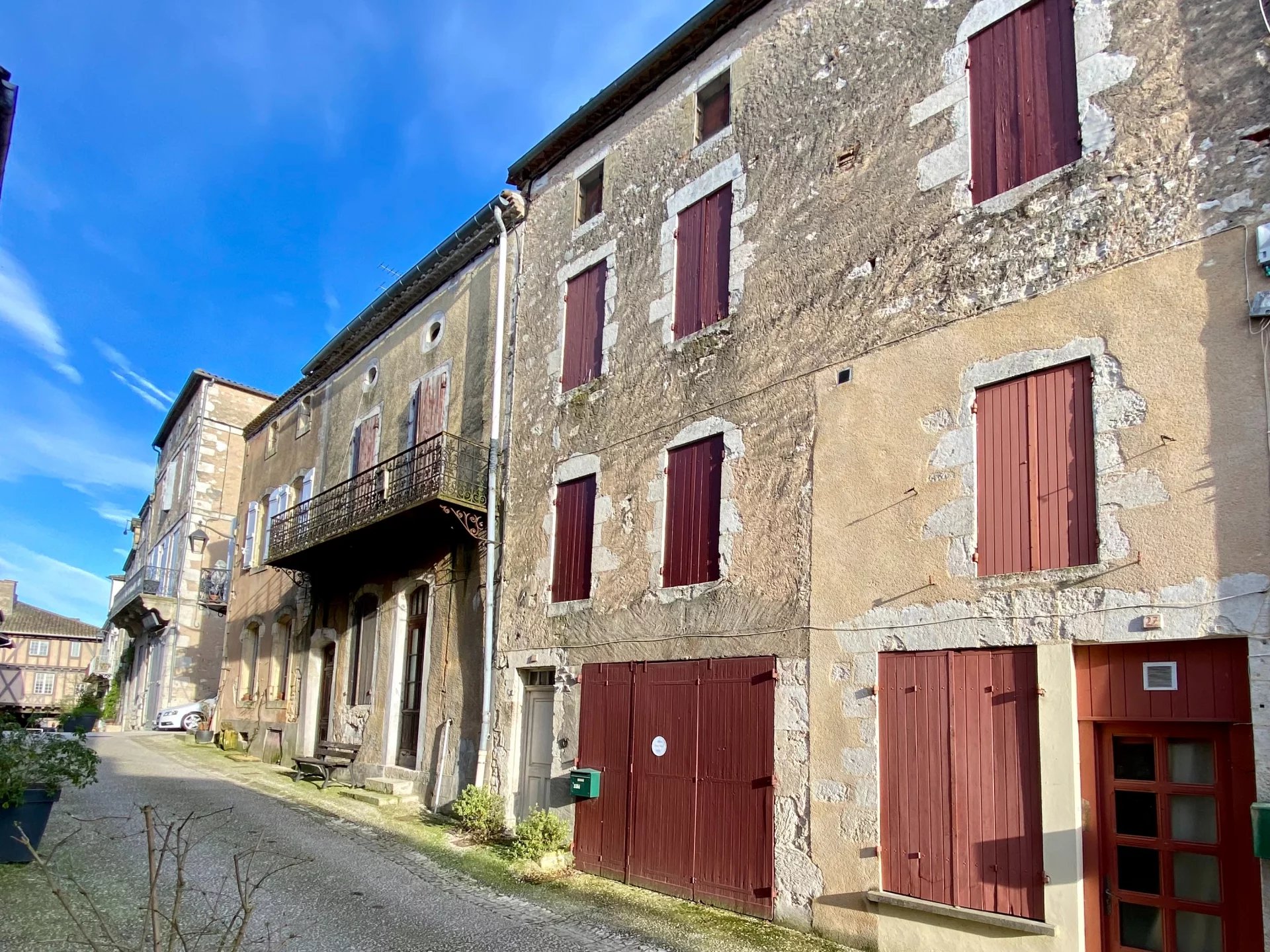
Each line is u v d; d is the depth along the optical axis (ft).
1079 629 19.02
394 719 44.24
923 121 24.98
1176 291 18.97
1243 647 17.02
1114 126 20.77
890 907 21.03
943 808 20.62
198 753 61.36
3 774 24.77
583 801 30.73
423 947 20.65
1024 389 21.22
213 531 97.60
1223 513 17.46
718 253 30.96
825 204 27.25
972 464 21.72
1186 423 18.28
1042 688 19.29
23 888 22.88
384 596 47.21
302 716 53.47
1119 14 21.25
